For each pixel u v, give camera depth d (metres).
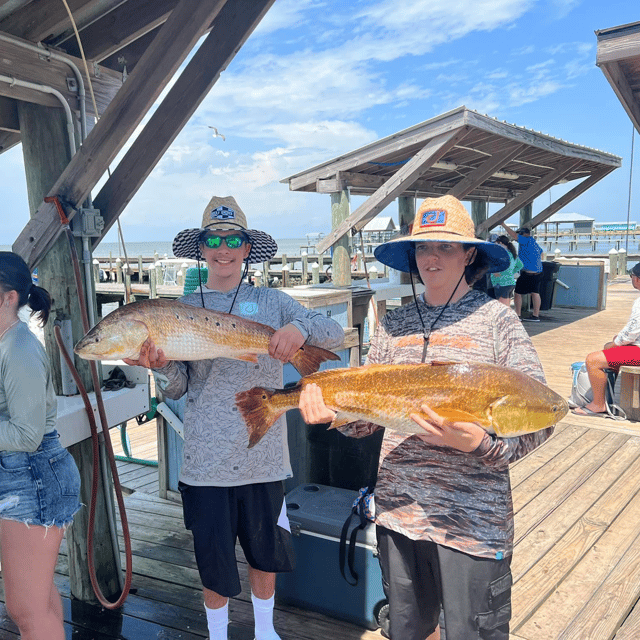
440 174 10.51
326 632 2.84
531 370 1.73
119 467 5.30
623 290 17.75
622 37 4.68
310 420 1.78
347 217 7.87
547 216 13.81
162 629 2.89
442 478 1.77
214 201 2.40
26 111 2.85
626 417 5.90
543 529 3.72
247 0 2.42
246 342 2.12
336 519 2.90
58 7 2.75
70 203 2.71
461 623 1.72
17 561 2.03
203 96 2.60
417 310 1.97
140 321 1.92
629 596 3.01
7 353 1.98
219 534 2.27
